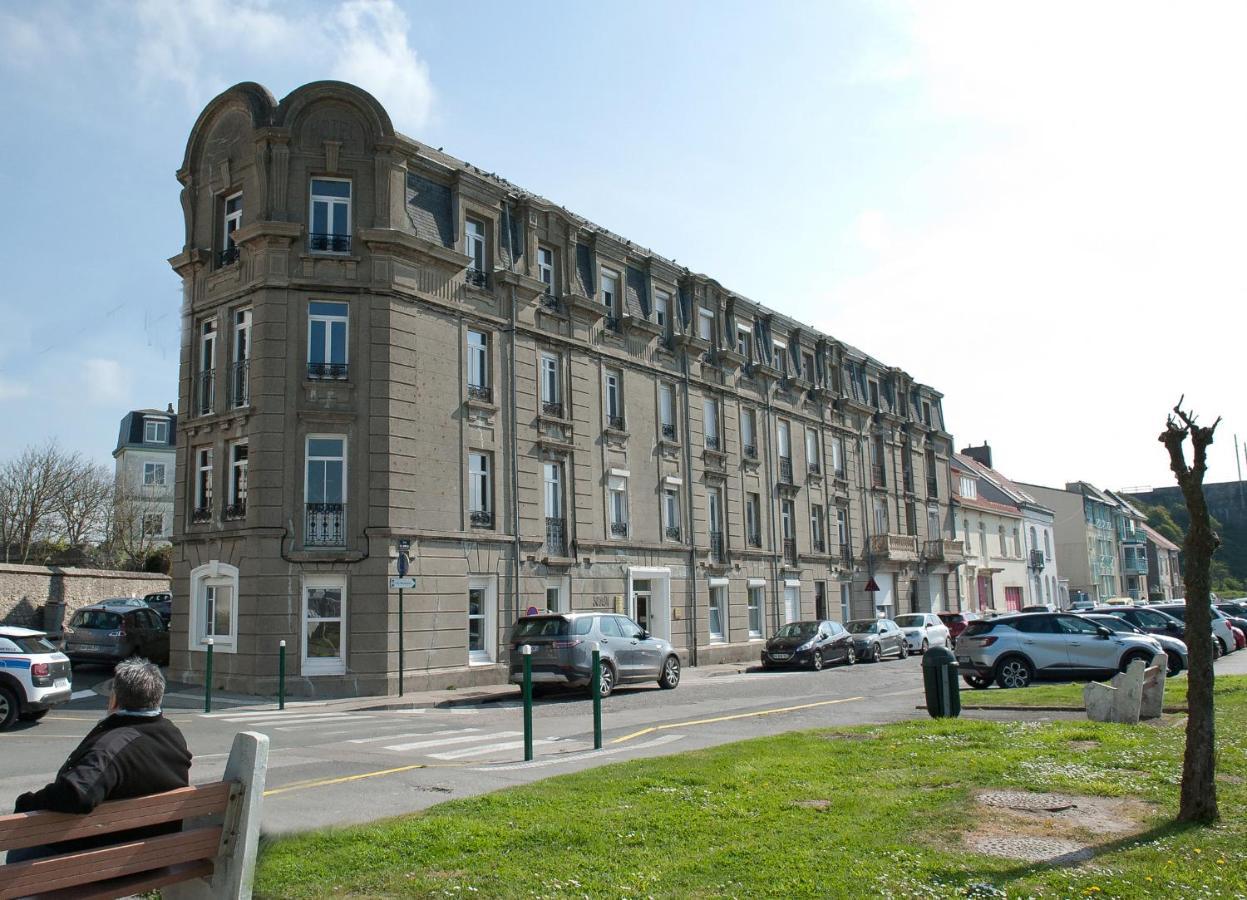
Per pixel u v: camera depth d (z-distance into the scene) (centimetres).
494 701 2192
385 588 2291
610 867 620
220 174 2484
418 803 886
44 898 426
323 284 2345
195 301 2505
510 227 2772
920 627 3875
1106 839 670
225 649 2291
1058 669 2036
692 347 3481
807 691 2092
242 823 477
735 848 654
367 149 2416
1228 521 11912
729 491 3625
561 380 2898
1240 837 658
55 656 1680
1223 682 1767
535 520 2730
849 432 4559
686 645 3284
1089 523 8438
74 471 4931
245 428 2317
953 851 643
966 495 6162
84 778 425
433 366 2480
